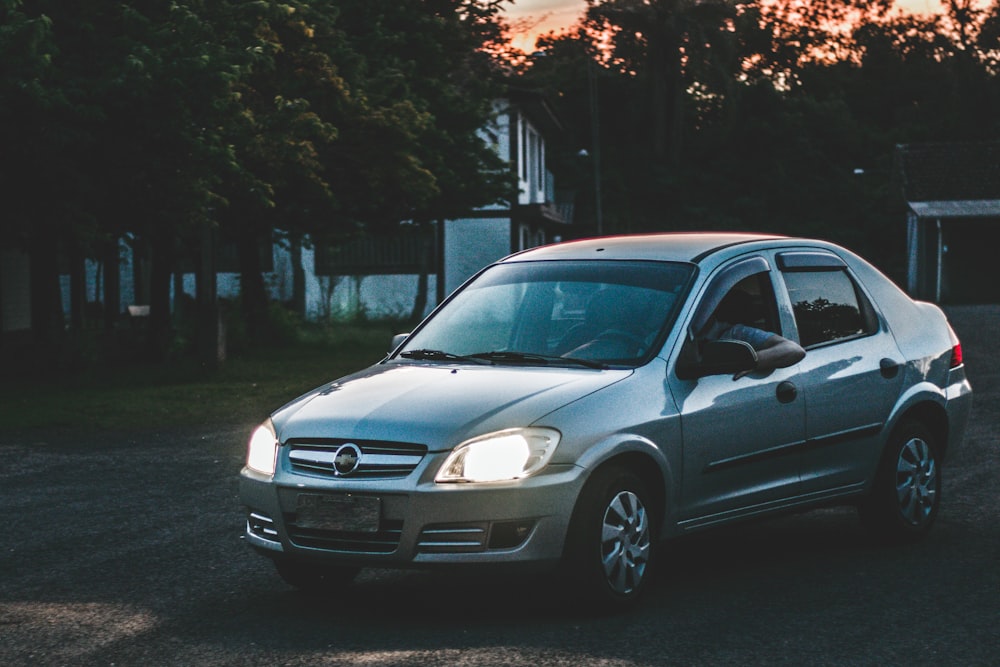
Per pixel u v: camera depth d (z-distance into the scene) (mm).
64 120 15664
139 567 7395
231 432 13867
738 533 8148
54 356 21578
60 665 5441
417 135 23594
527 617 6016
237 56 16875
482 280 7531
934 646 5445
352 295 41031
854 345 7527
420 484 5676
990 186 54500
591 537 5832
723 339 6785
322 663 5328
